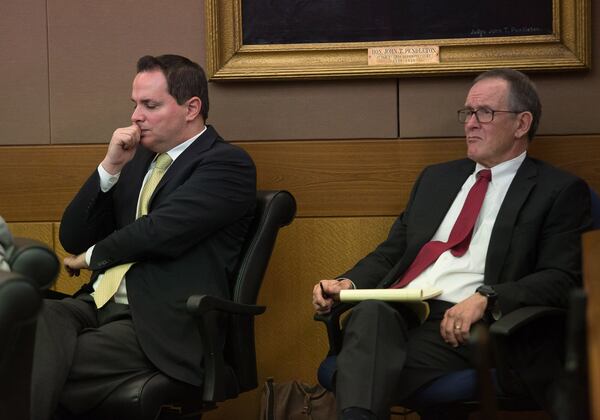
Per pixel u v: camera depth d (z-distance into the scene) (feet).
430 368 11.83
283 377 15.61
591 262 7.84
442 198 13.60
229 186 13.11
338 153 15.31
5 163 15.88
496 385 11.46
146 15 15.52
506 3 14.79
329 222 15.39
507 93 13.17
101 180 13.57
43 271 9.19
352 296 12.05
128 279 12.78
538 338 11.93
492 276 12.63
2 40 15.78
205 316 12.07
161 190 13.29
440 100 15.11
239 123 15.44
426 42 14.90
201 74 13.75
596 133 14.84
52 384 11.34
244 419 15.69
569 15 14.62
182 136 13.56
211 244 13.07
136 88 13.52
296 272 15.49
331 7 15.07
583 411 5.80
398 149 15.20
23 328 8.37
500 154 13.25
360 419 10.81
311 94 15.31
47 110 15.78
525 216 12.74
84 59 15.67
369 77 15.07
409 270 13.25
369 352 11.28
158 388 11.80
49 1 15.67
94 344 12.01
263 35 15.21
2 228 9.62
